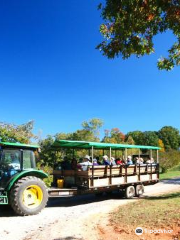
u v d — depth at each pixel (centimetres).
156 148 1551
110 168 1240
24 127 1742
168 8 623
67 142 1215
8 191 938
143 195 1383
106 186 1210
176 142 8012
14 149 984
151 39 719
